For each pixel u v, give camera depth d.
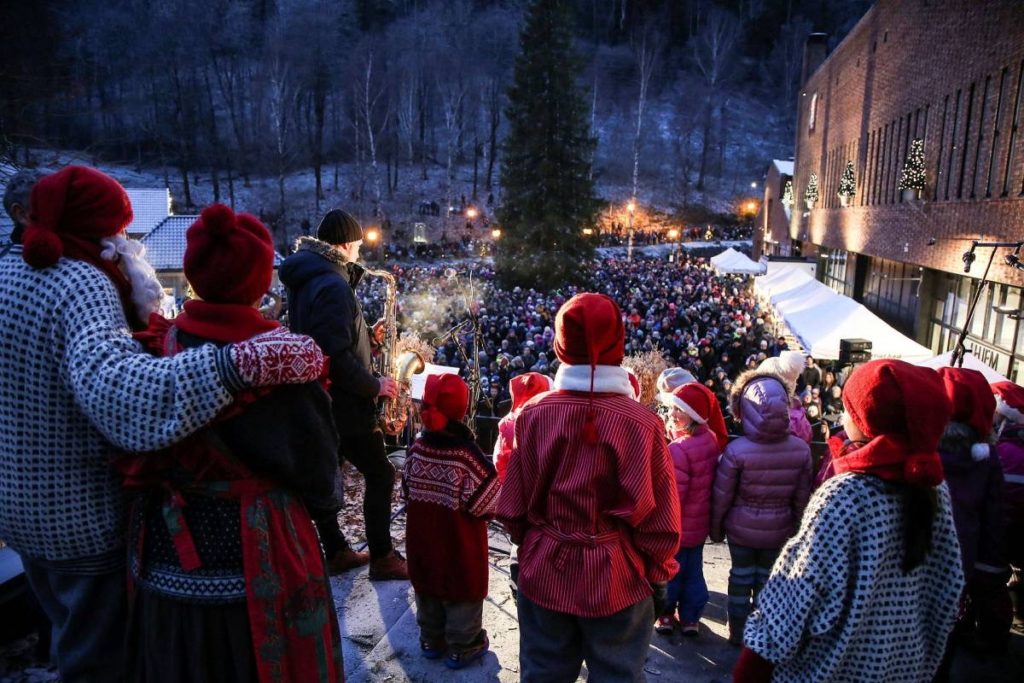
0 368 1.75
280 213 55.91
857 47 26.94
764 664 2.07
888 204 22.22
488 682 3.21
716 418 3.89
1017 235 12.74
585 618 2.38
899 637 1.93
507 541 4.84
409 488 3.28
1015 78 13.16
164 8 61.91
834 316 17.73
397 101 62.88
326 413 1.87
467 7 78.38
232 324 1.80
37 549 1.84
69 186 1.81
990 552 3.39
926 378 1.91
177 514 1.78
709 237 62.81
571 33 39.75
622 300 32.25
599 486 2.35
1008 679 3.53
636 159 54.16
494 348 21.48
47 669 3.11
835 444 2.25
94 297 1.76
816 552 1.91
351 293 3.59
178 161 65.56
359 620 3.69
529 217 39.41
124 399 1.60
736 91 84.50
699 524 3.75
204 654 1.81
